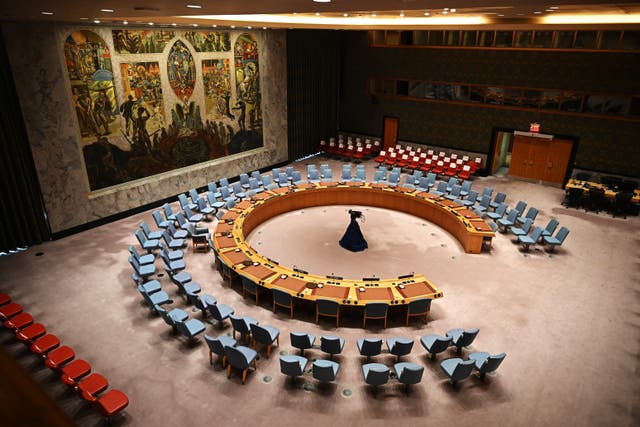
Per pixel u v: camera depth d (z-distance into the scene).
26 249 12.29
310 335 8.23
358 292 9.23
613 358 8.38
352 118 22.45
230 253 10.62
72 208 13.04
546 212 15.07
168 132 15.08
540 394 7.56
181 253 11.16
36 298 10.05
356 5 6.43
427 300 8.98
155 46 14.04
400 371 7.49
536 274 11.22
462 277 11.09
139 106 14.05
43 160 12.20
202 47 15.42
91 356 8.31
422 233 13.62
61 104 12.23
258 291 9.84
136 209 14.64
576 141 16.69
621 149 15.84
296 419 7.05
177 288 10.48
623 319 9.49
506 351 8.54
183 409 7.21
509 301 10.09
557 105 16.78
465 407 7.30
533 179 18.22
